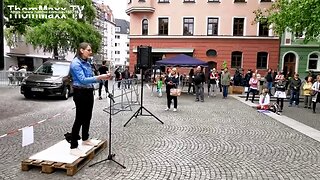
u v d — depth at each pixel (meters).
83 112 5.24
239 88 20.97
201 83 15.95
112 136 7.48
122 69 32.12
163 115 10.89
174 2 32.94
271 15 20.50
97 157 5.73
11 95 15.70
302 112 13.70
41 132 7.65
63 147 5.63
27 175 4.75
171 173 5.07
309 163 5.80
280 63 32.38
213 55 33.00
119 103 12.77
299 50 31.91
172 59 18.97
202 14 32.81
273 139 7.73
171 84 12.05
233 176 5.02
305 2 14.34
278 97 13.55
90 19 32.97
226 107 13.84
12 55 38.66
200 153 6.27
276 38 32.09
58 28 27.77
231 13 32.69
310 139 7.84
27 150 6.10
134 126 8.77
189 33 33.22
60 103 13.17
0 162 5.35
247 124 9.73
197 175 5.02
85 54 5.16
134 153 6.12
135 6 32.72
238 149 6.66
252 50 32.56
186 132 8.23
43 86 13.84
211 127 9.02
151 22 33.34
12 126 8.30
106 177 4.78
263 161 5.85
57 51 30.53
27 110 11.07
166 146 6.74
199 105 14.23
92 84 5.37
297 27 16.42
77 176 4.77
